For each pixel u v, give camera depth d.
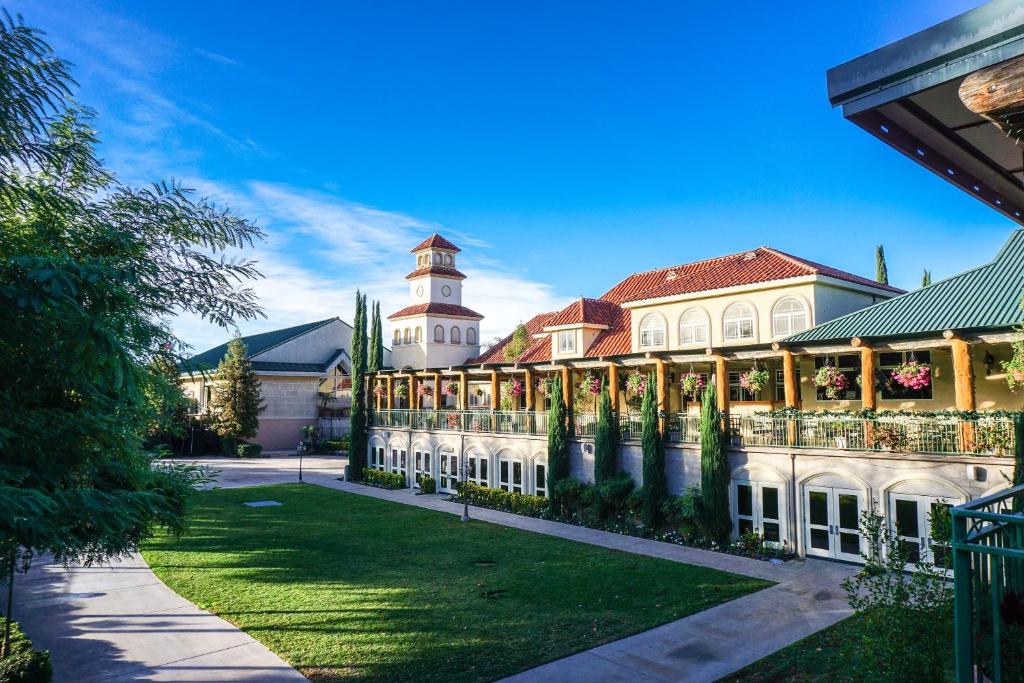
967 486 16.33
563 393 27.56
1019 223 5.57
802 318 24.42
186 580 17.73
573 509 26.08
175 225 8.61
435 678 11.44
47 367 6.41
